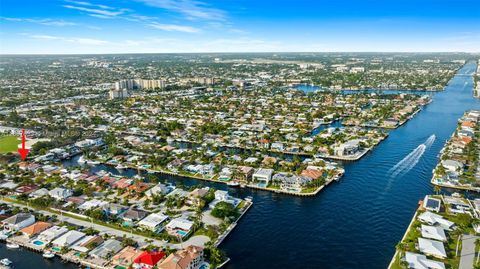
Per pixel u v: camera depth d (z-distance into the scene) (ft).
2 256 652.48
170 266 577.02
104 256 631.56
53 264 629.10
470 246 654.94
